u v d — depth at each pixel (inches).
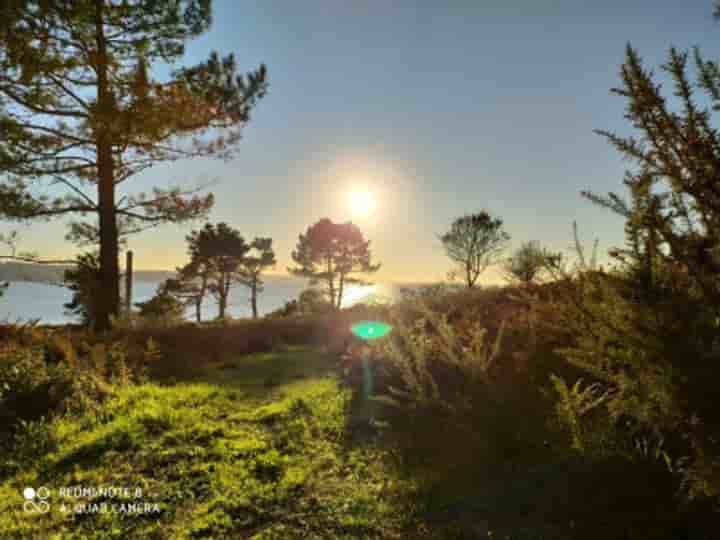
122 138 396.2
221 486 125.3
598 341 78.6
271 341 408.2
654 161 58.8
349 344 324.8
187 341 371.2
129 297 605.0
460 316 271.3
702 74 55.0
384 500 113.7
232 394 223.8
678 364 61.9
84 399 199.8
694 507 75.0
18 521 110.1
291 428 168.4
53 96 376.2
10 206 376.5
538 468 112.1
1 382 198.2
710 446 59.9
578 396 95.8
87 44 378.3
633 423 96.9
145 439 158.4
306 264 1459.2
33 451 153.9
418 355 153.6
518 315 193.0
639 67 57.6
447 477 119.9
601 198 64.4
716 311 60.2
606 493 88.4
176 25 401.4
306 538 99.8
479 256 885.8
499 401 126.5
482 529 94.0
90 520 110.7
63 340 288.0
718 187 55.7
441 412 144.9
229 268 1263.5
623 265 71.5
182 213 467.5
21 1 323.0
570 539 84.5
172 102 392.8
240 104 440.5
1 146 362.6
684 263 60.9
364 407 191.0
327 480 128.0
